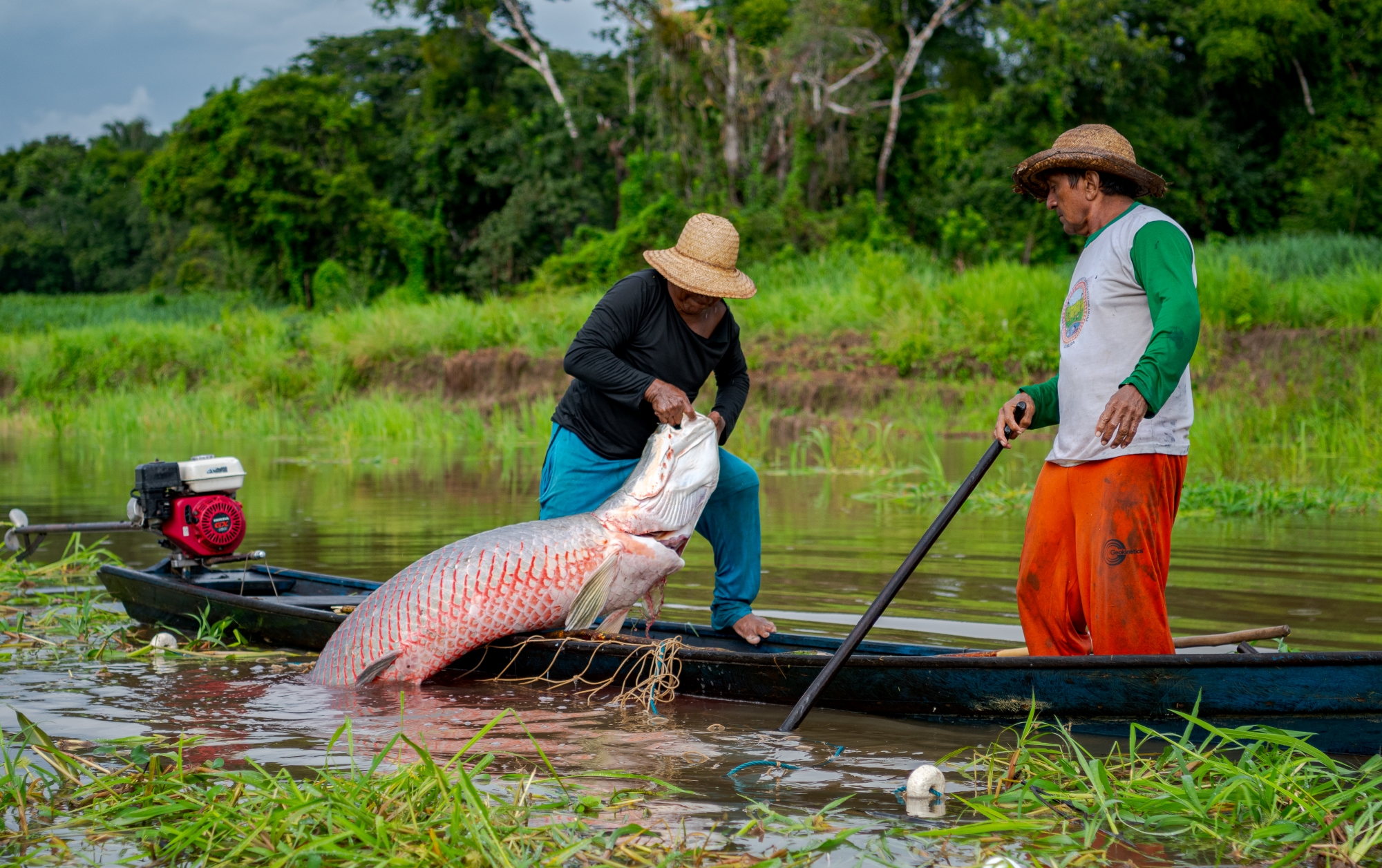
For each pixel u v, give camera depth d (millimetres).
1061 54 32625
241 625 5055
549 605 4281
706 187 34312
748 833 2672
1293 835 2615
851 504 9367
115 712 3830
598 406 4617
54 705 3916
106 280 71688
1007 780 3025
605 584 4289
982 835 2654
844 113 35375
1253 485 9312
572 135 37812
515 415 19109
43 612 5613
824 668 3662
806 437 14172
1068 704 3475
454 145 38125
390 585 4328
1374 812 2670
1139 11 36469
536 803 2877
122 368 24500
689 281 4332
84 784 3072
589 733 3588
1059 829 2719
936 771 2936
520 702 4020
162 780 2967
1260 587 5531
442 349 21625
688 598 5633
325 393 21391
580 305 22438
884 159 36531
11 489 10867
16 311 38500
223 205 37750
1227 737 3023
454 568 4258
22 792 2883
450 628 4219
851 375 17797
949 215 29750
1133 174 3592
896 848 2590
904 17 39281
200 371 24078
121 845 2682
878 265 21812
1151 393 3248
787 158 35531
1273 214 35094
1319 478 10086
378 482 11469
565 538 4285
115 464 13875
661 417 4359
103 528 5598
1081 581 3619
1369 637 4445
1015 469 11336
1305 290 17344
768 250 29797
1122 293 3539
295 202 36500
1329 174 32156
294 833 2662
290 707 3908
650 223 30000
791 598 5488
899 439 14727
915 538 7488
